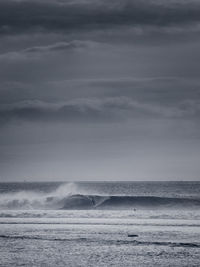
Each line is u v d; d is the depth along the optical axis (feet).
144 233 466.70
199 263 344.28
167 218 607.37
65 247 396.78
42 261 349.61
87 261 349.61
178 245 405.39
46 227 507.71
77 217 615.57
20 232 470.80
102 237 443.73
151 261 349.82
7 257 362.33
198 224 536.42
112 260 352.49
